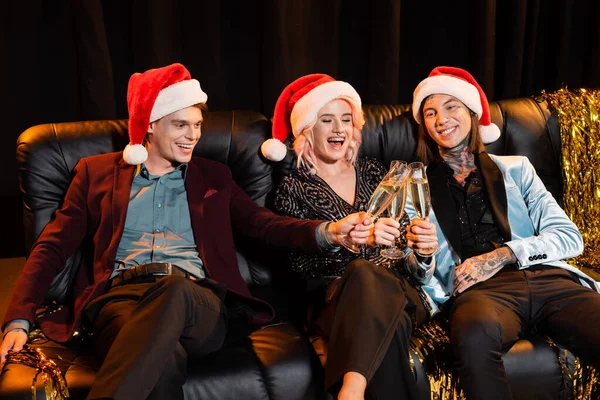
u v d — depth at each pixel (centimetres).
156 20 302
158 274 209
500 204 229
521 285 215
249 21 326
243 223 224
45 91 312
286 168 246
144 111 211
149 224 218
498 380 190
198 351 191
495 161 242
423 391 195
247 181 246
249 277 245
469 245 229
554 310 209
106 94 296
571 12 351
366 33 341
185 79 217
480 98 244
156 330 172
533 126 262
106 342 186
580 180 261
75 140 233
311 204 227
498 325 196
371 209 191
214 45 318
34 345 198
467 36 352
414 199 193
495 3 334
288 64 318
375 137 256
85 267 219
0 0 299
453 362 199
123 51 314
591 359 198
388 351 185
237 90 333
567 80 363
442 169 237
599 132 262
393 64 330
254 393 189
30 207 227
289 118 242
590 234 259
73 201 219
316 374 194
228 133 245
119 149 237
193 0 312
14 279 302
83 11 287
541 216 232
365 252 222
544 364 202
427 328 210
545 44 363
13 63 305
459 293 218
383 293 191
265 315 216
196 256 219
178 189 224
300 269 222
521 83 357
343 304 188
